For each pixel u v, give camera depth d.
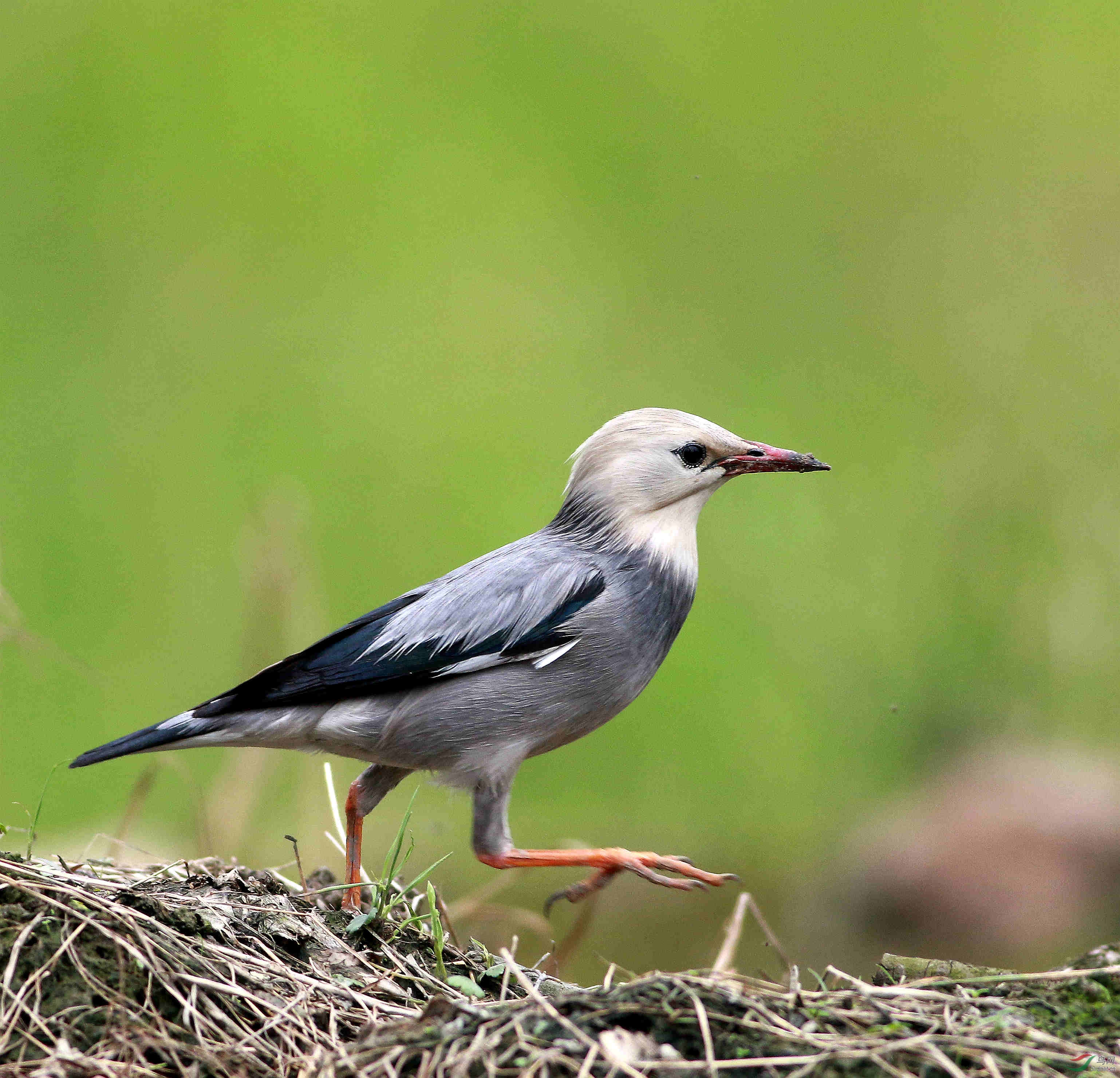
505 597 7.62
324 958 6.24
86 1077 5.00
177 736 7.57
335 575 15.03
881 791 13.35
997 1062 5.00
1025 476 15.03
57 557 15.02
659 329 18.47
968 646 14.27
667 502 8.05
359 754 7.69
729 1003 5.25
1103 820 11.98
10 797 12.59
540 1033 5.09
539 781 13.91
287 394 17.47
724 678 14.80
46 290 18.50
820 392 17.34
